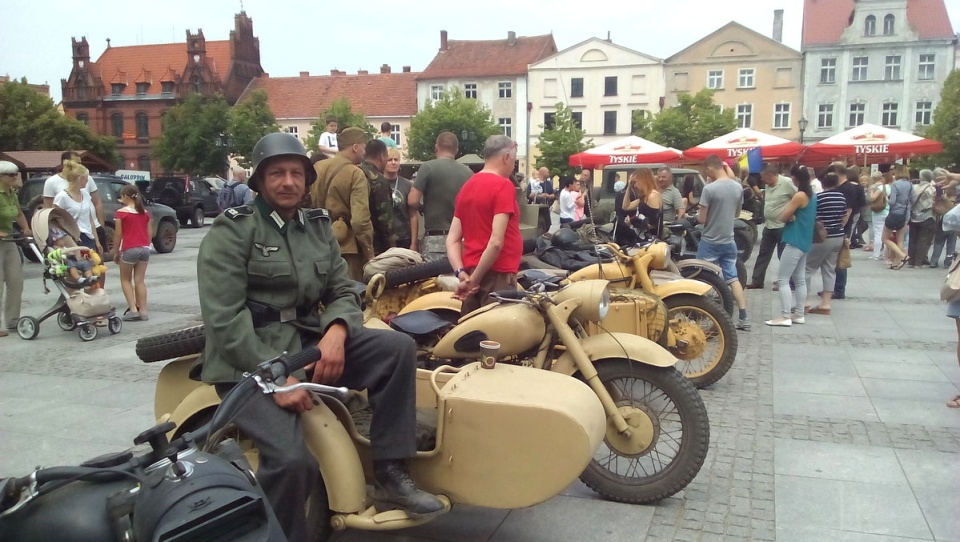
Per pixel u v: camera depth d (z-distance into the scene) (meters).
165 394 3.88
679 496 4.16
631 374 4.02
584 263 6.52
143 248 9.20
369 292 4.84
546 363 4.04
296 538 2.78
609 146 17.25
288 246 3.07
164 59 70.56
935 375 6.56
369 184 6.79
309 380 3.16
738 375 6.60
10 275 8.56
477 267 4.43
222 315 2.87
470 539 3.69
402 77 69.50
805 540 3.65
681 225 9.60
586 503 4.09
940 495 4.13
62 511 2.01
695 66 62.19
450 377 3.54
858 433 5.12
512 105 66.56
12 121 45.22
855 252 16.72
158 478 1.99
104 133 69.25
